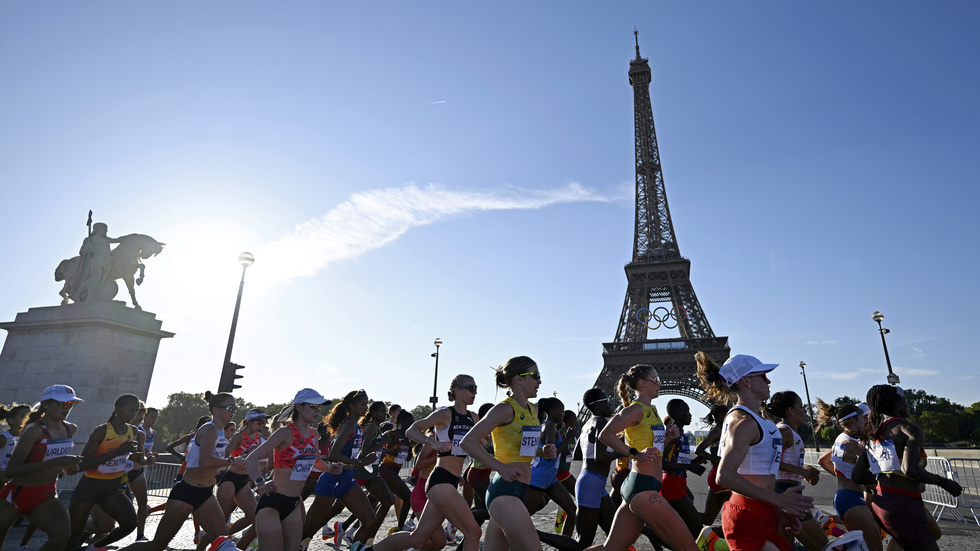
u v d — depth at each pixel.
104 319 23.45
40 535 12.80
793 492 4.82
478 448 5.90
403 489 11.52
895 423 6.74
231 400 9.40
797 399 8.44
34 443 7.65
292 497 7.43
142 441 11.85
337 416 9.62
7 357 24.73
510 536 5.86
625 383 8.18
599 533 13.96
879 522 6.93
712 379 6.39
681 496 8.78
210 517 8.12
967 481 18.95
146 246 26.67
